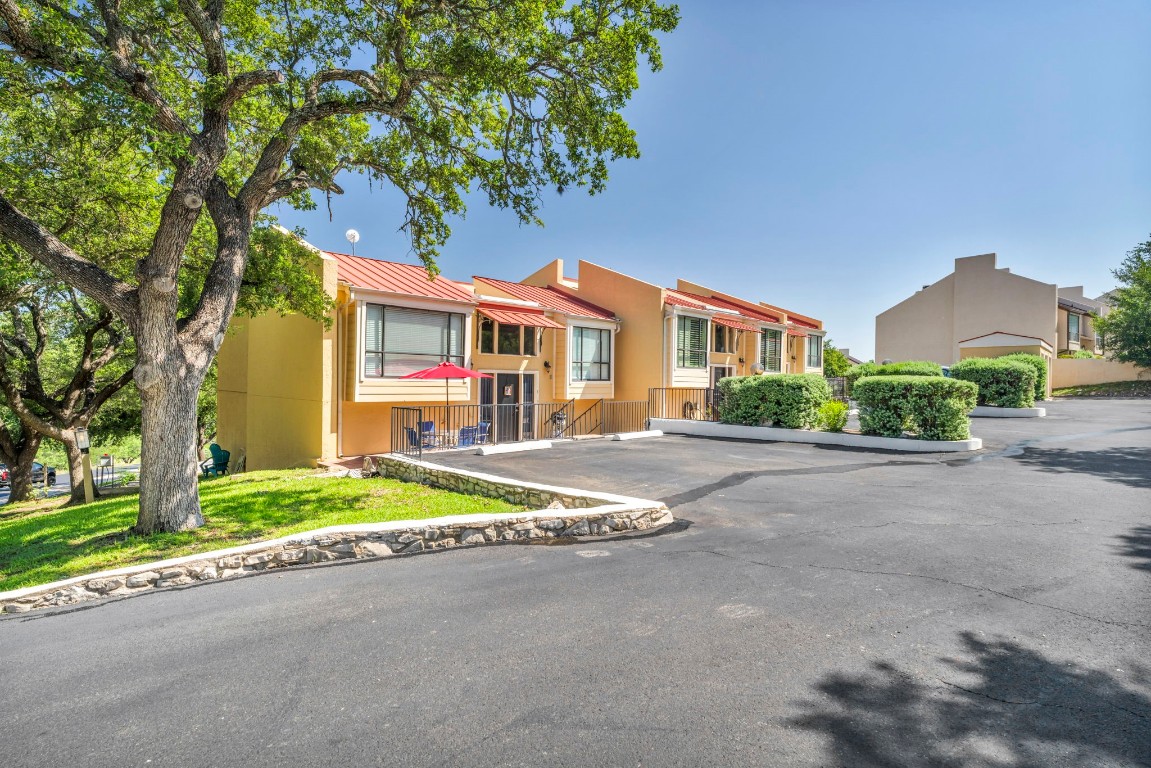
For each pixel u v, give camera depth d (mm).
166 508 8375
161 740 3293
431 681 3855
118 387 19109
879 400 15055
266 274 12930
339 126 11805
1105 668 3791
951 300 41688
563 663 4043
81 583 5816
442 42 9891
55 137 9625
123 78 8039
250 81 8469
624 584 5621
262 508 9422
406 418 16547
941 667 3844
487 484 10000
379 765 3008
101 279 8109
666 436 18312
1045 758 2920
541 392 21219
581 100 10398
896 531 7219
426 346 17047
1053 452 13219
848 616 4691
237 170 12680
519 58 9562
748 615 4766
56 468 38656
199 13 8469
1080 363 36312
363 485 11359
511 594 5457
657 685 3709
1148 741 3041
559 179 11383
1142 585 5234
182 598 5707
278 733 3322
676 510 8680
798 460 13031
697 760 2965
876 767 2875
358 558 6816
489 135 11906
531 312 20594
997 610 4742
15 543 8664
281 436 17375
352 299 15422
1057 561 5934
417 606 5234
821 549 6551
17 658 4465
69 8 8703
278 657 4293
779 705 3445
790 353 32656
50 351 24547
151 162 12477
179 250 8281
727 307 27703
